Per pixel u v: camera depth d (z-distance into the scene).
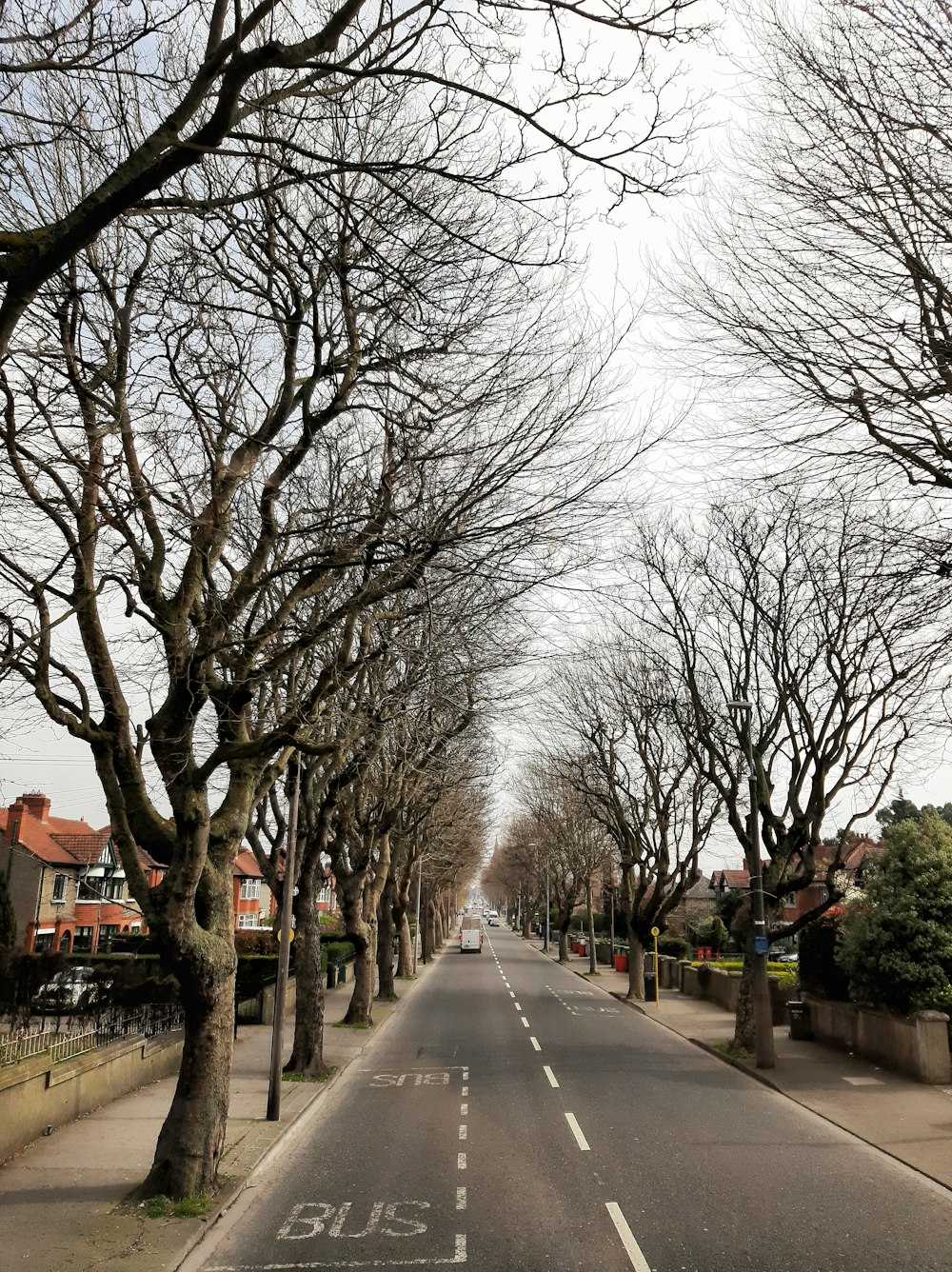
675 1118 14.41
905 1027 17.77
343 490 11.75
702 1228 9.21
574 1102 15.66
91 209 5.32
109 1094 14.93
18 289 5.30
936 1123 13.81
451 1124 13.96
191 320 9.62
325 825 18.39
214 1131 10.03
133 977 22.55
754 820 20.02
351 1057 20.42
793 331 9.34
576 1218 9.55
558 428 10.38
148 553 11.35
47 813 54.38
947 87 7.89
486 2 6.02
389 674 18.38
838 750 19.92
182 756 9.93
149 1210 9.27
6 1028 12.24
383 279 9.20
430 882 57.47
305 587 10.77
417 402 9.59
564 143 6.34
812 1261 8.34
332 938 45.34
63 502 9.45
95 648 9.84
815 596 18.83
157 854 10.13
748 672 20.50
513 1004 32.62
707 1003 33.41
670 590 21.73
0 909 22.38
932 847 19.14
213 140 5.67
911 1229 9.24
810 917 19.28
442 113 7.87
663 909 32.34
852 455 9.58
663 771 32.03
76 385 8.85
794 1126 13.88
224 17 6.26
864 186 8.55
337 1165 11.73
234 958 10.29
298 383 10.88
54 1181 10.44
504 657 15.97
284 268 9.83
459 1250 8.66
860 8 7.78
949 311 8.37
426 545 9.77
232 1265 8.32
